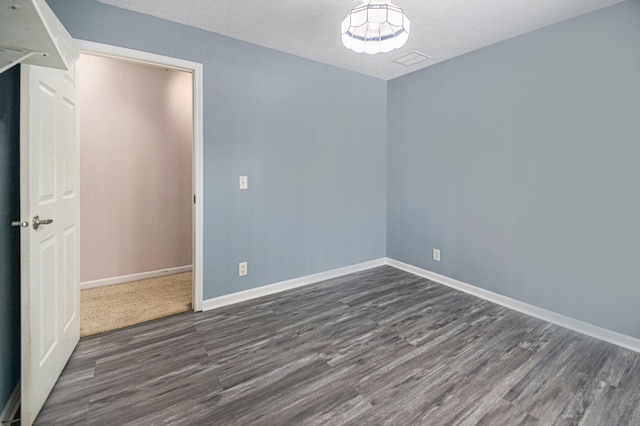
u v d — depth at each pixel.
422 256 3.69
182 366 1.94
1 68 1.29
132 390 1.72
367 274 3.77
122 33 2.26
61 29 1.46
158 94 3.59
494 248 2.96
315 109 3.37
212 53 2.66
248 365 1.96
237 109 2.83
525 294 2.75
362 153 3.83
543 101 2.55
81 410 1.57
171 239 3.75
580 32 2.32
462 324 2.52
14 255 1.60
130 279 3.50
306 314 2.69
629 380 1.83
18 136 1.65
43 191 1.57
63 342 1.86
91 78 3.22
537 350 2.14
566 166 2.44
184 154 3.80
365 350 2.13
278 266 3.20
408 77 3.73
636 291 2.14
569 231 2.45
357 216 3.84
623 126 2.15
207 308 2.77
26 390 1.42
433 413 1.57
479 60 2.99
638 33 2.06
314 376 1.86
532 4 2.18
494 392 1.72
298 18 2.42
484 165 3.01
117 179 3.39
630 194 2.14
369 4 1.63
